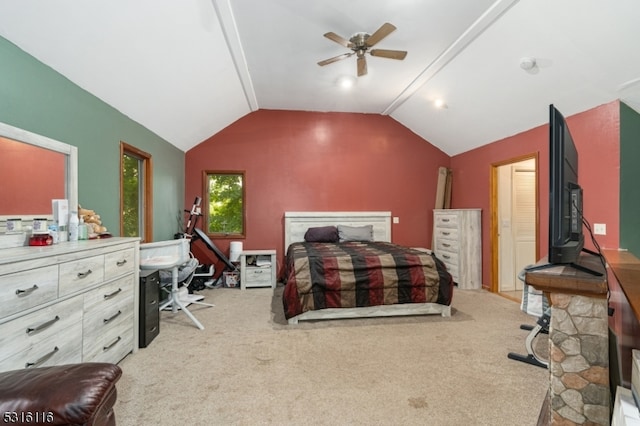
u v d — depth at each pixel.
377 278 3.29
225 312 3.60
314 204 5.46
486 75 3.47
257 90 4.57
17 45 1.97
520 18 2.63
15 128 1.91
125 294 2.40
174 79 3.21
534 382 2.11
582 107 3.19
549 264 1.49
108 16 2.13
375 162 5.61
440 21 2.83
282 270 5.35
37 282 1.57
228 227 5.39
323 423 1.70
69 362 1.79
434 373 2.22
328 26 2.94
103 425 1.05
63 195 2.32
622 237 2.90
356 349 2.61
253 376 2.17
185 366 2.31
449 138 5.26
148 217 3.88
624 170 2.90
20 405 0.89
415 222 5.71
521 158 4.12
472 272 4.82
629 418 0.93
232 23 2.85
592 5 2.25
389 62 3.63
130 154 3.55
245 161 5.32
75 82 2.49
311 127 5.47
